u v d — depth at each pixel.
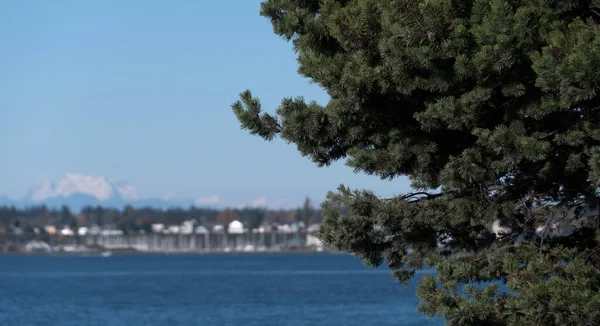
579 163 38.28
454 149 41.44
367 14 37.53
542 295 35.69
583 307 34.56
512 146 36.47
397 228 43.34
